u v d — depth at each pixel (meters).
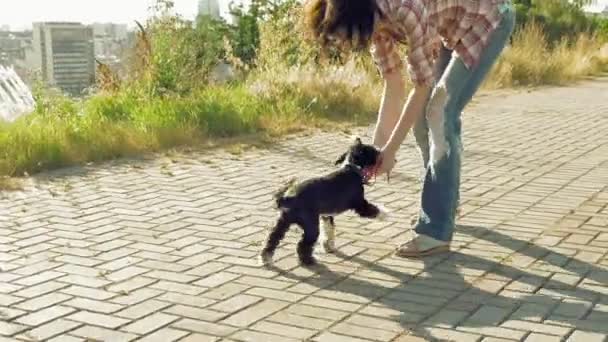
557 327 4.00
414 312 4.15
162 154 7.21
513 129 8.44
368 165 4.67
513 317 4.09
